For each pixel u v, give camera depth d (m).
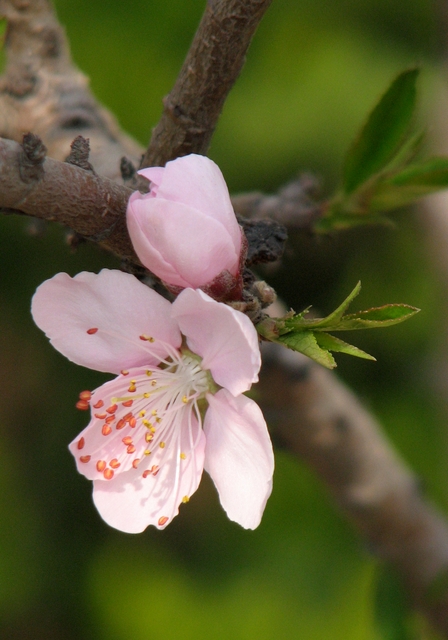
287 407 0.49
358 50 0.98
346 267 1.03
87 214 0.42
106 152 0.48
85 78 0.49
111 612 0.99
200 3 0.95
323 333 0.42
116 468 0.43
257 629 0.88
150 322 0.43
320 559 0.88
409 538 0.51
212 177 0.42
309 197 0.48
